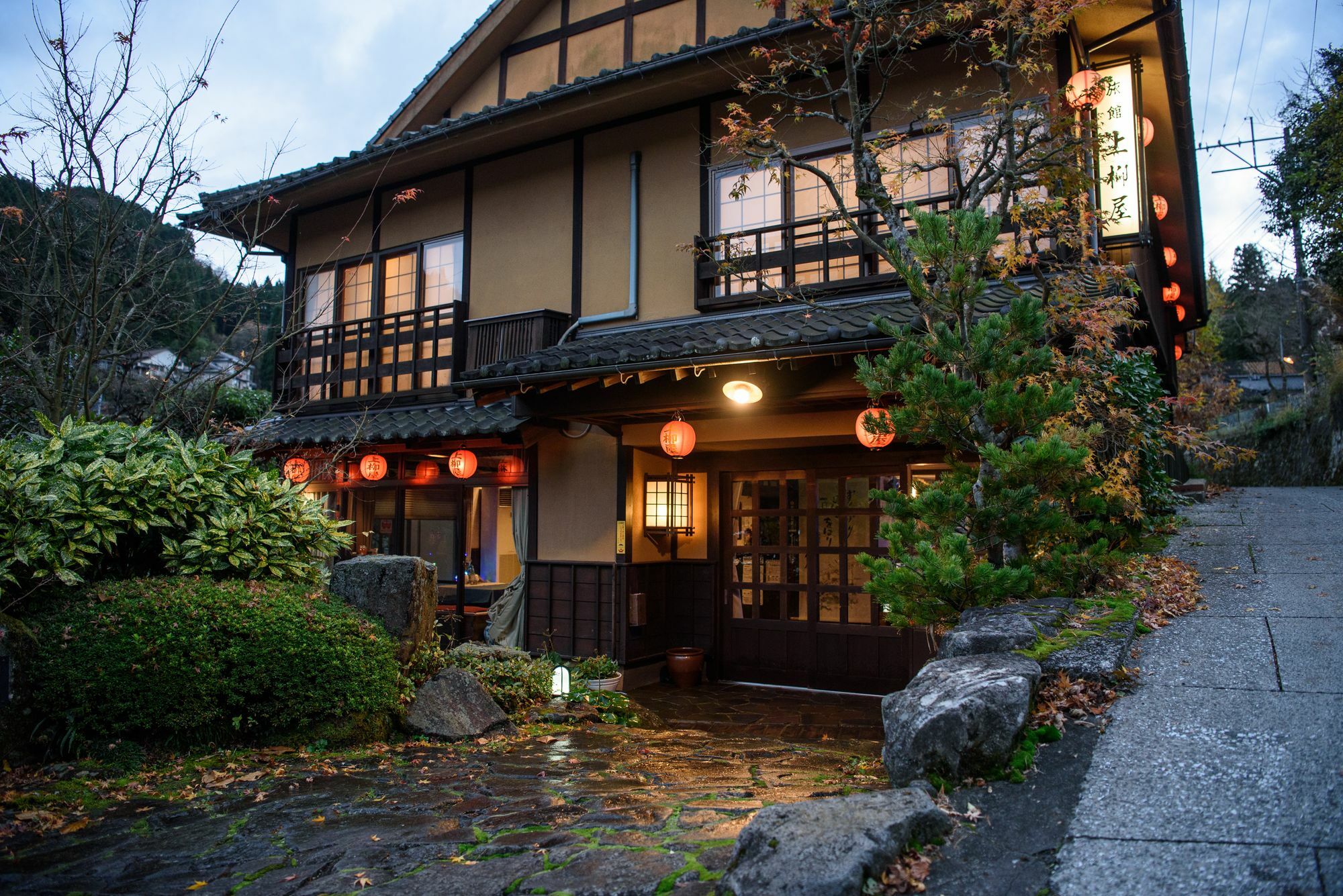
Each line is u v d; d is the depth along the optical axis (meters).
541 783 4.91
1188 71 10.51
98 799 4.54
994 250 8.38
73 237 7.66
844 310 8.45
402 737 6.08
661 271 10.34
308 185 12.33
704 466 10.48
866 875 2.67
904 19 7.80
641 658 10.02
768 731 7.57
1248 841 2.73
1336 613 5.30
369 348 12.31
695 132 10.24
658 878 3.15
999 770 3.46
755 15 10.70
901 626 5.37
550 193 11.33
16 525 5.39
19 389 8.12
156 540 6.25
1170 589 6.11
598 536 10.16
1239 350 40.25
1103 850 2.81
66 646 5.14
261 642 5.48
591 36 12.16
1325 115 15.55
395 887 3.28
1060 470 5.04
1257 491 16.27
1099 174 8.82
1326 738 3.37
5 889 3.37
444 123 10.84
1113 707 3.98
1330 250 18.00
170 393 8.59
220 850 3.78
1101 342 6.76
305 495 7.35
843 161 9.31
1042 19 6.61
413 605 6.58
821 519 9.81
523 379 8.69
